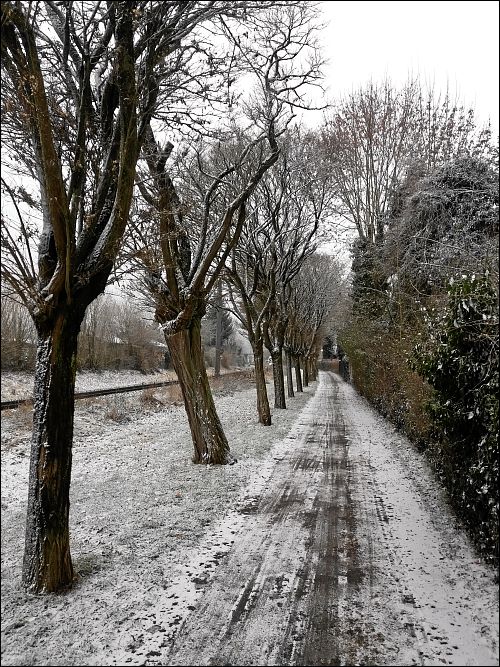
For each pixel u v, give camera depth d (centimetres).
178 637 348
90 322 3198
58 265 422
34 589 412
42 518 420
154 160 769
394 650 329
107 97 513
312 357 4416
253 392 2811
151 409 1750
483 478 457
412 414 942
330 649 332
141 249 564
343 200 1908
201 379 911
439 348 566
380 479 788
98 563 470
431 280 1030
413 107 1742
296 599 400
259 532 554
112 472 853
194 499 671
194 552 497
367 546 508
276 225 1338
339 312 3014
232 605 391
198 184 1062
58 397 428
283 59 799
